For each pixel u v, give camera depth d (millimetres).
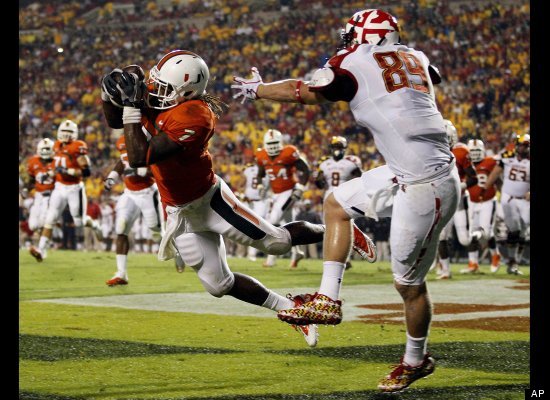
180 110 17094
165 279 41031
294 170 50531
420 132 15547
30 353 20375
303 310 16234
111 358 19797
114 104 17234
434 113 15852
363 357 19906
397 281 16047
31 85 116375
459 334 23234
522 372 17859
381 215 16375
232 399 15391
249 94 16766
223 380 17234
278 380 17203
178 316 27422
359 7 113375
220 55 113188
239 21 119938
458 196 15984
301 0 119625
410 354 15938
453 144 43938
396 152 15656
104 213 78438
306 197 77625
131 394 15898
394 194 15953
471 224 47406
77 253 64312
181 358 19781
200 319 26703
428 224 15656
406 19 104938
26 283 38969
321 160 49938
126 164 37938
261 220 18609
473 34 99938
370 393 15883
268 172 50438
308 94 16156
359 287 37562
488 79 92438
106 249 78875
